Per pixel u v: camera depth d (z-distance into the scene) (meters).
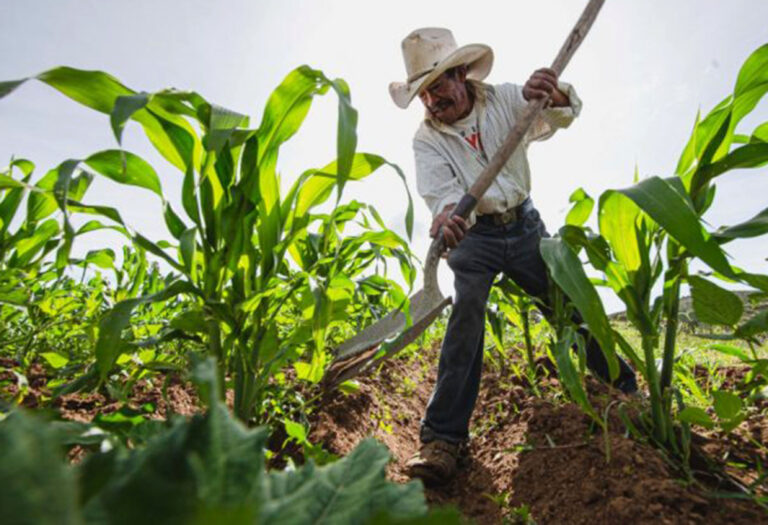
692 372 2.44
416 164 2.11
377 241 1.55
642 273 1.27
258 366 1.22
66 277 2.74
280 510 0.39
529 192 2.08
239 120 1.04
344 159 0.97
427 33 2.11
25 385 1.26
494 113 2.05
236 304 1.17
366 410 2.12
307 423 1.58
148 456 0.31
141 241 1.14
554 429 1.61
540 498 1.27
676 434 1.35
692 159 1.31
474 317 1.80
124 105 0.87
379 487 0.42
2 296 1.52
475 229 1.91
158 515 0.28
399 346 1.72
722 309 1.19
